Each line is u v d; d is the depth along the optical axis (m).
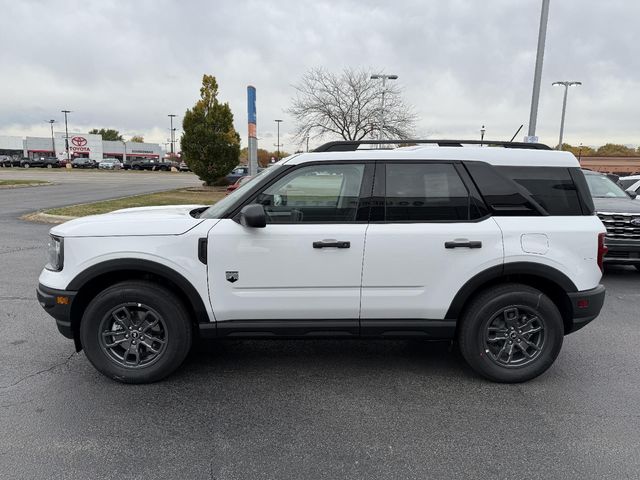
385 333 3.73
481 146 3.91
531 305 3.67
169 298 3.58
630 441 3.00
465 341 3.74
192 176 49.41
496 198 3.67
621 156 59.00
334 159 3.64
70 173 48.19
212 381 3.80
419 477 2.64
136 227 3.54
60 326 3.63
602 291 3.76
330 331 3.70
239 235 3.52
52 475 2.61
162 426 3.13
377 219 3.62
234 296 3.58
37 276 7.02
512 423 3.21
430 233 3.57
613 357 4.36
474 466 2.74
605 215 7.27
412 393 3.63
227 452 2.86
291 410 3.37
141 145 97.19
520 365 3.77
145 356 3.75
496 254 3.59
